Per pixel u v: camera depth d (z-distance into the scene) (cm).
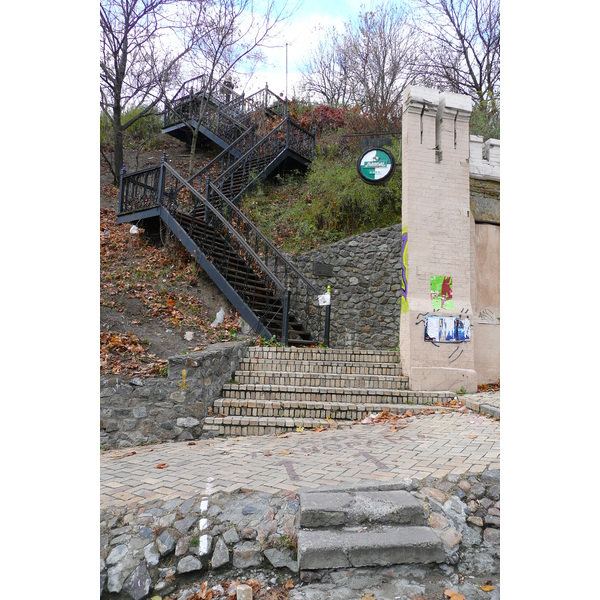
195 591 291
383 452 436
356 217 1095
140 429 529
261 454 453
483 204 827
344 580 284
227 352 649
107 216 1240
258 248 1052
